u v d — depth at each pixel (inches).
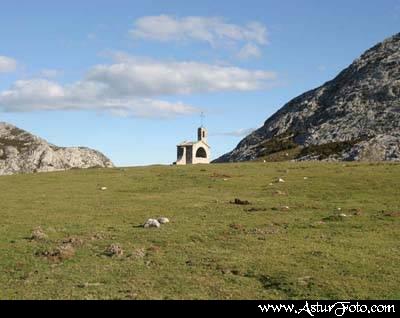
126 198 2006.6
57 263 1011.9
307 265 967.0
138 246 1144.8
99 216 1585.9
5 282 896.3
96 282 886.4
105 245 1158.3
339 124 6717.5
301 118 7795.3
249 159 6953.7
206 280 892.0
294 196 1977.1
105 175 2876.5
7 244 1189.1
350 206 1683.1
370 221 1414.9
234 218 1510.8
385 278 887.1
